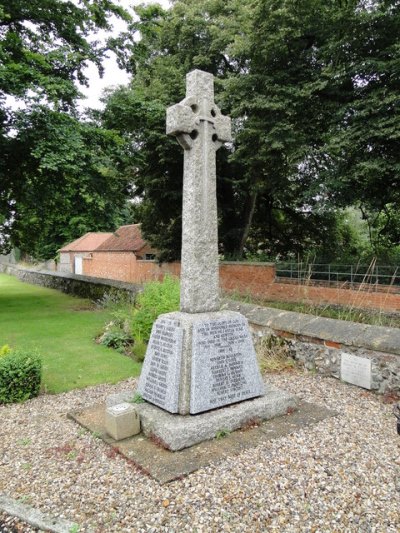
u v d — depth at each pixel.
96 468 3.46
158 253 20.19
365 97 11.12
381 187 12.33
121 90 14.61
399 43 10.31
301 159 13.04
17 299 16.39
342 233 23.09
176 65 16.56
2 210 15.59
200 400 4.07
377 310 8.82
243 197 18.52
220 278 17.30
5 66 11.33
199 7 15.99
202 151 4.54
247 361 4.55
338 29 11.12
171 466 3.39
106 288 14.97
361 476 3.23
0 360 5.37
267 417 4.39
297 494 3.00
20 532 2.71
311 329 6.16
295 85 12.40
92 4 13.84
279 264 15.80
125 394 4.74
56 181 14.51
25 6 12.89
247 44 12.69
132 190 18.34
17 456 3.74
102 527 2.70
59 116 11.98
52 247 40.50
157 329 4.50
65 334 9.45
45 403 5.20
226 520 2.73
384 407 4.76
